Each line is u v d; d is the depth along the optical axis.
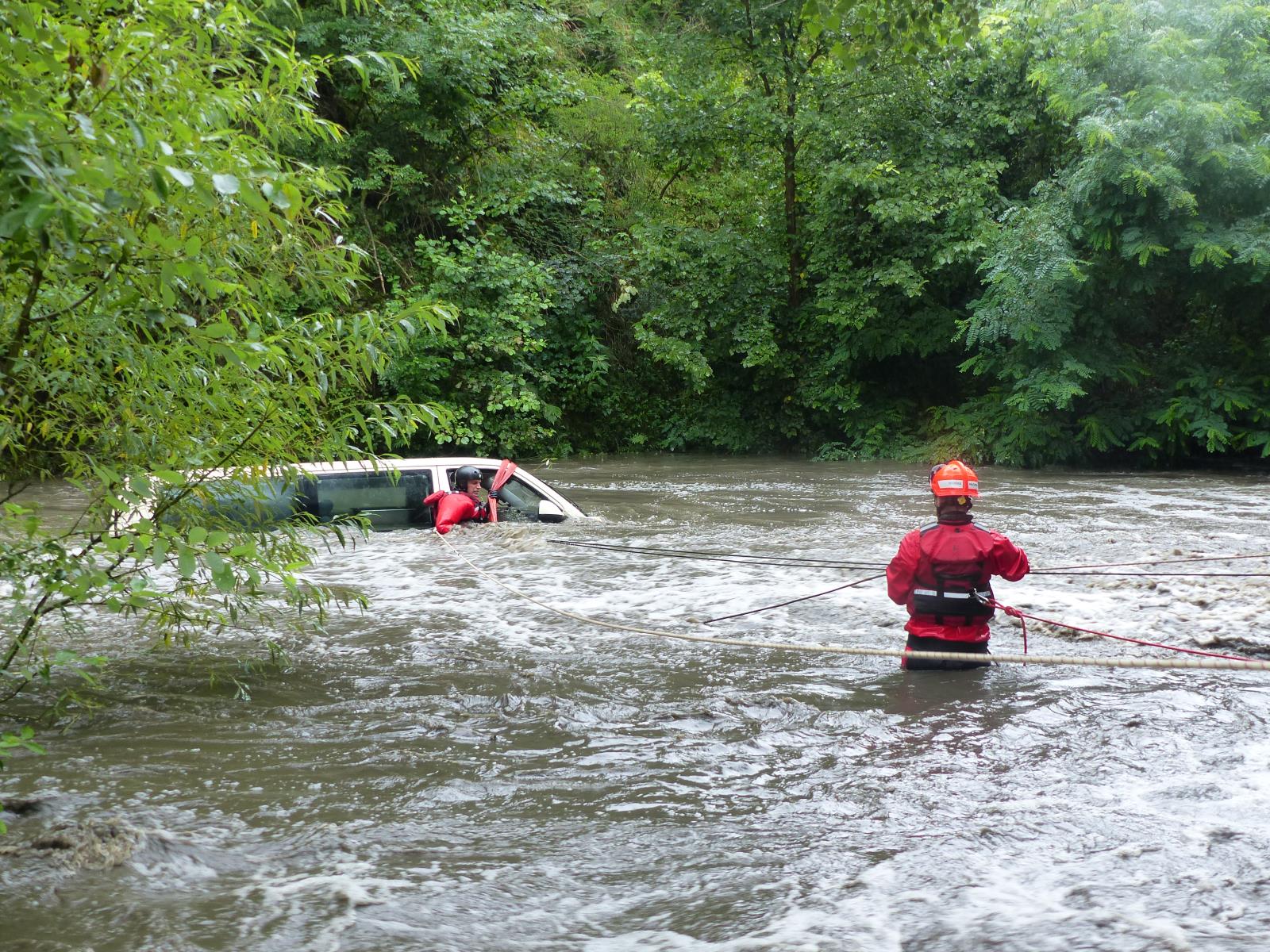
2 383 3.66
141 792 3.93
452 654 6.10
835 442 23.62
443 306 4.53
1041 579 8.43
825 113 22.73
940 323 22.80
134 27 3.48
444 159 23.20
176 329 4.20
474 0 23.05
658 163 24.56
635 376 25.67
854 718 4.88
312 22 20.47
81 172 2.62
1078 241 20.30
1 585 6.90
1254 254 18.34
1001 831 3.55
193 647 6.21
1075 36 19.80
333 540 9.99
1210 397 20.02
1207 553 9.61
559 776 4.13
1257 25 19.20
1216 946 2.78
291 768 4.21
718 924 2.93
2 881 3.17
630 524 11.45
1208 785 3.96
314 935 2.86
